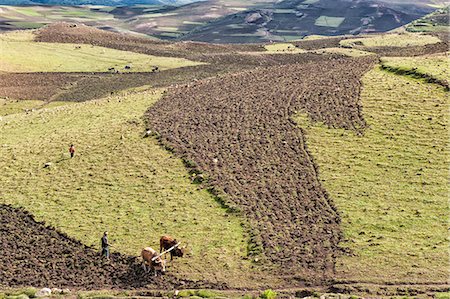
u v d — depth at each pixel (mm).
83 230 40906
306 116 59969
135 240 38781
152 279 34000
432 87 62750
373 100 61750
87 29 191875
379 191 42844
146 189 46469
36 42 163125
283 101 66000
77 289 33625
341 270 33031
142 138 57562
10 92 113812
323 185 44812
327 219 39469
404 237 36156
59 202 45688
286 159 50250
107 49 161625
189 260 35688
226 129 58406
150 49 165750
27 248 39281
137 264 35938
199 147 53750
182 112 65375
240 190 44844
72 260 37125
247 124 59438
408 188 42812
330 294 29781
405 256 33906
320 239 36906
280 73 82875
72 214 43500
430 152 48219
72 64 140750
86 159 53625
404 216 38844
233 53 158375
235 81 80875
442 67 69562
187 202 43656
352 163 48062
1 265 36969
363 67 78625
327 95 66062
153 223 40906
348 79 71750
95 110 71688
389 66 74438
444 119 54062
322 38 188875
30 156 56281
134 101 74188
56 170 52000
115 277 34781
